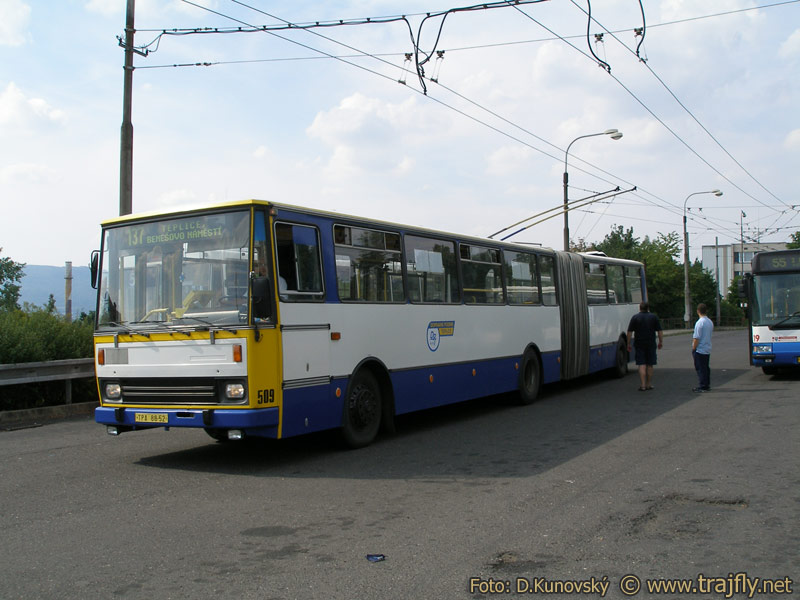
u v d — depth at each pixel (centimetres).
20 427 1158
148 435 1083
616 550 531
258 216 816
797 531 571
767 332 1772
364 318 972
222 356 795
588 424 1148
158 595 451
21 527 602
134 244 880
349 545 549
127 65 1579
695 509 640
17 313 1422
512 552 529
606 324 1864
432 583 469
